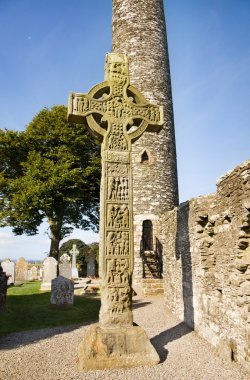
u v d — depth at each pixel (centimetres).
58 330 702
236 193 464
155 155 1361
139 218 1303
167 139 1398
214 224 563
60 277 1016
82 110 517
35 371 432
